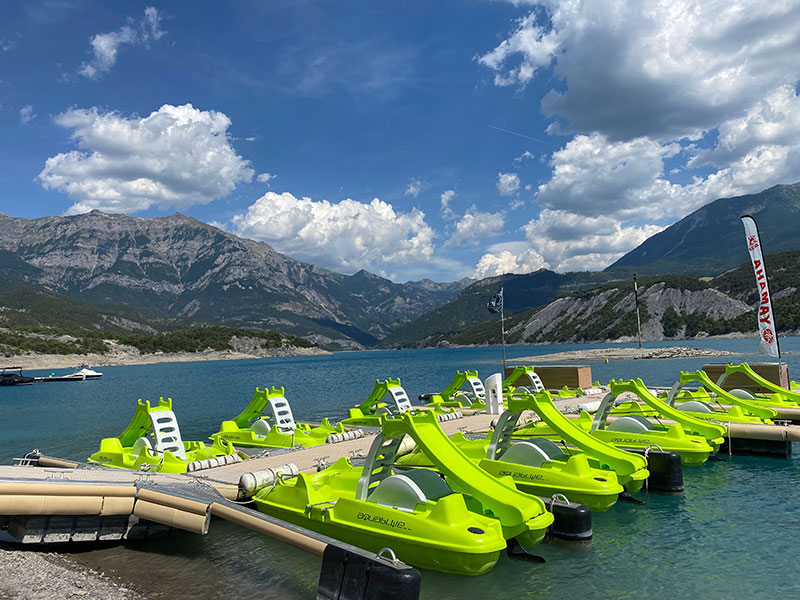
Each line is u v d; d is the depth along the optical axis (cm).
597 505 1298
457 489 1145
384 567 827
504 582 1050
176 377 10612
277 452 1916
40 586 1010
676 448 1758
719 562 1130
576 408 2578
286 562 1157
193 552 1216
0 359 15725
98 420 4034
